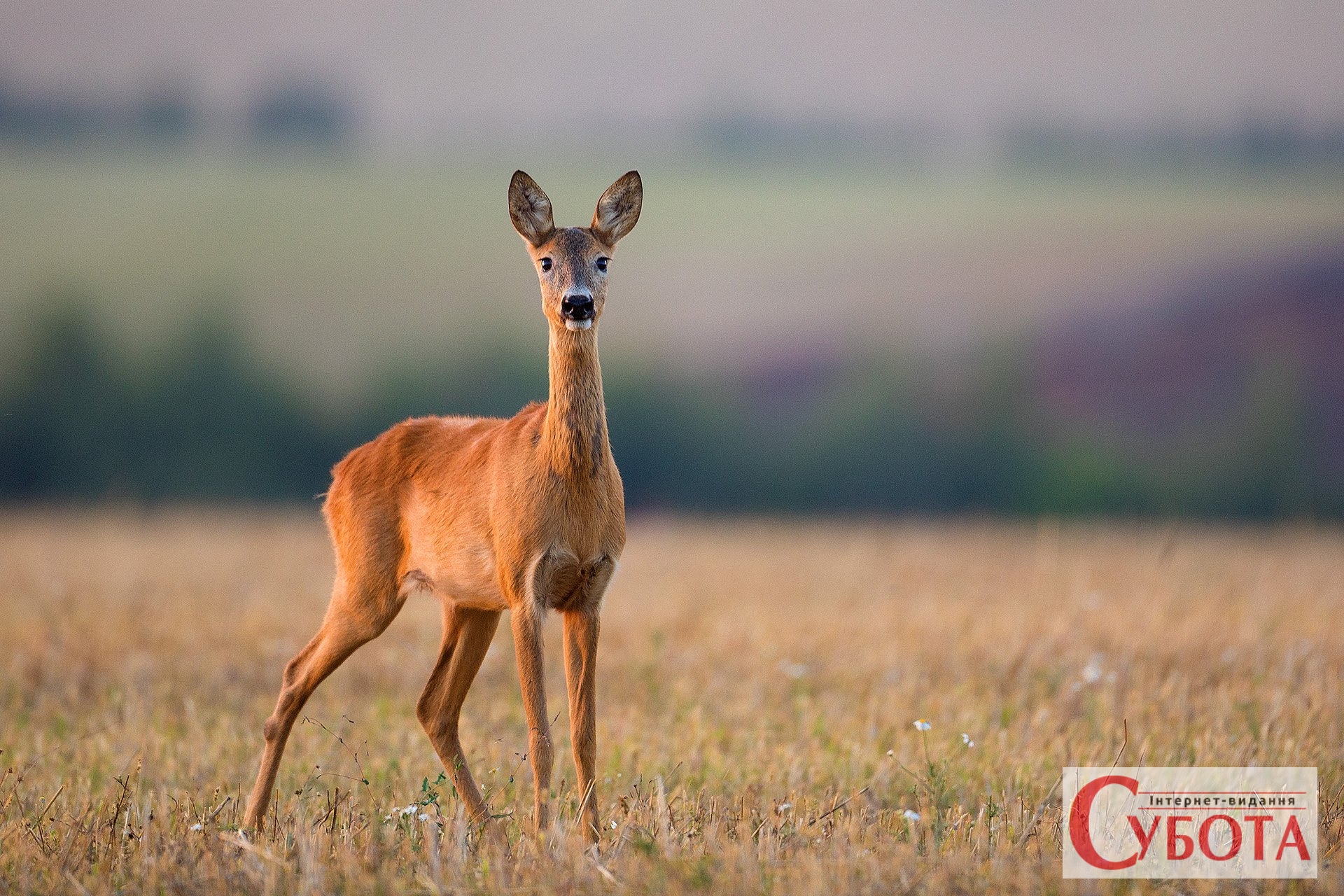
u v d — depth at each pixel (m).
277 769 26.55
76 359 176.62
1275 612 44.75
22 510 128.25
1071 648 38.94
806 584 56.47
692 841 22.42
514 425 26.09
